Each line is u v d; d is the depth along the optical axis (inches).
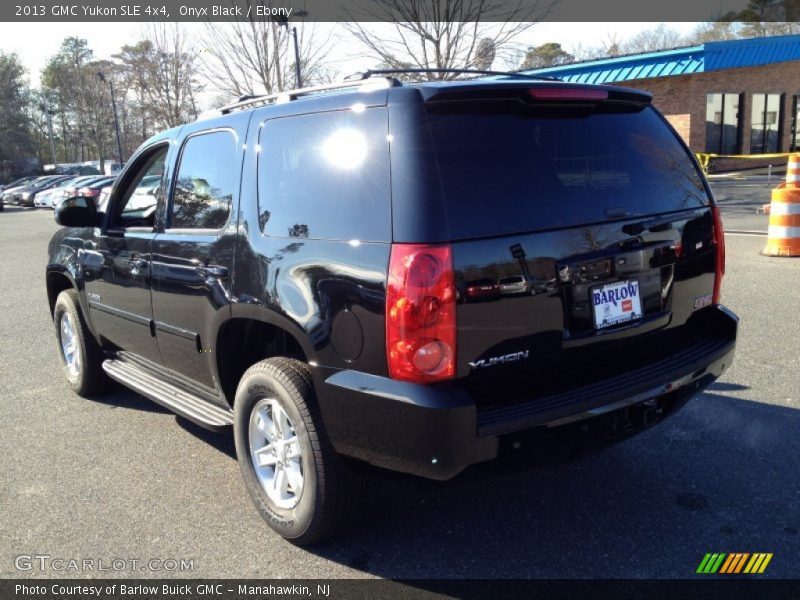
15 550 133.4
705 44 817.5
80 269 198.8
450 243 104.7
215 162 149.2
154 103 1091.9
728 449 161.6
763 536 127.6
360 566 125.0
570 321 116.3
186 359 158.6
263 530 138.0
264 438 137.3
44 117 3548.2
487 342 107.8
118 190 187.2
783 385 197.2
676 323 135.1
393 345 106.5
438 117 110.7
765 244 419.8
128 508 148.1
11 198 1539.1
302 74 729.0
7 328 317.1
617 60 888.9
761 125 1012.5
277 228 128.3
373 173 112.3
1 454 177.0
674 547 125.7
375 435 111.0
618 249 121.6
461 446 104.5
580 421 113.5
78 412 206.4
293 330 122.3
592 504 141.9
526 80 125.3
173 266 154.3
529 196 113.8
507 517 138.8
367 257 110.2
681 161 140.4
